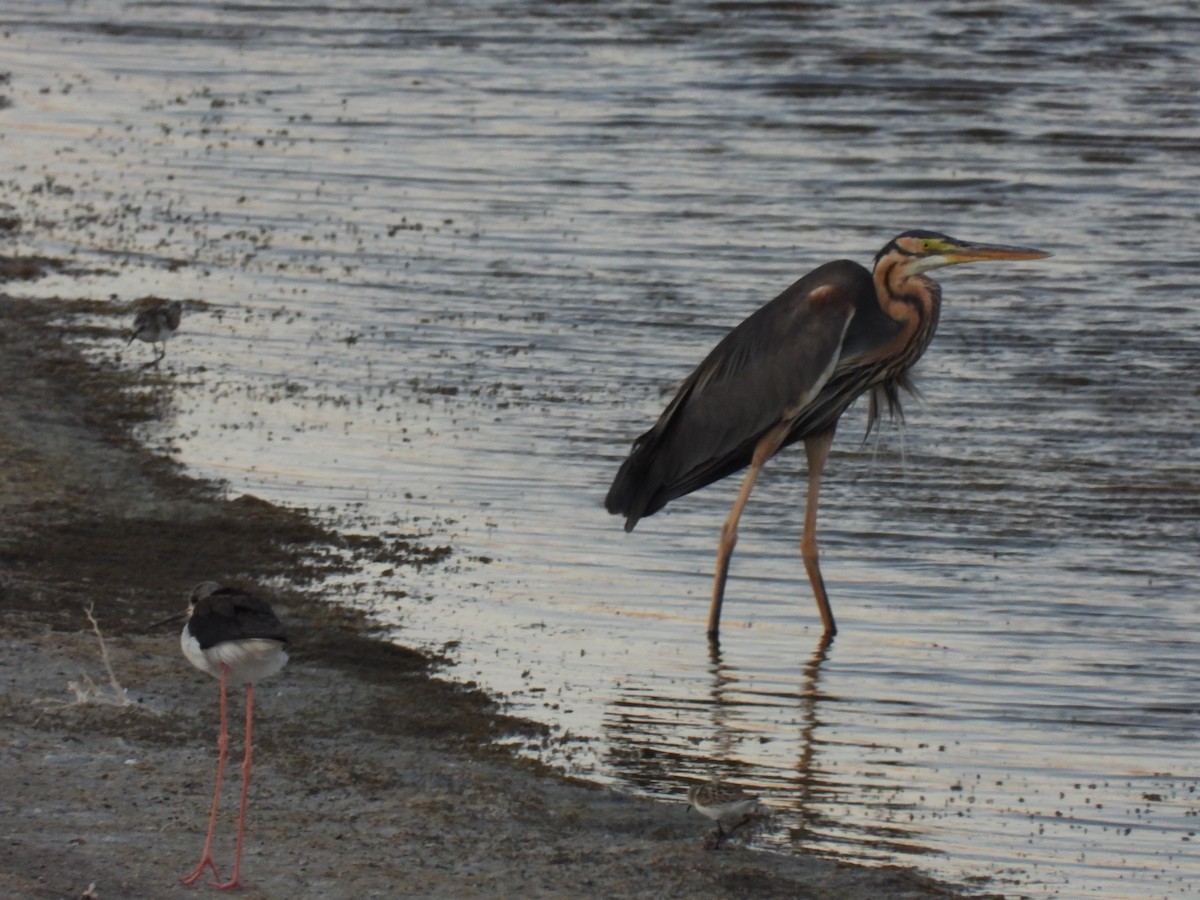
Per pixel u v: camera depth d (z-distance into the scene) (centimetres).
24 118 3097
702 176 2867
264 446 1747
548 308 2220
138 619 1329
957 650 1378
